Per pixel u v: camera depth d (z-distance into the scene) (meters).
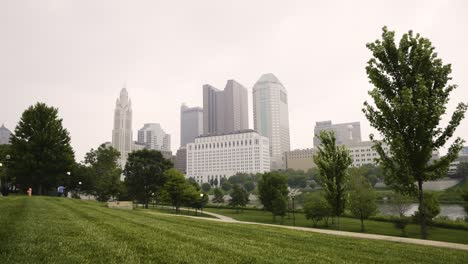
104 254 9.23
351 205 40.72
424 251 13.96
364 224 48.22
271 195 57.19
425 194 42.25
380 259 11.65
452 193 111.56
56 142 60.97
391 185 19.25
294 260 10.44
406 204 43.97
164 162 83.69
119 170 90.62
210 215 66.94
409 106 16.69
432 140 17.34
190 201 66.31
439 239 33.94
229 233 16.38
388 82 18.98
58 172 61.81
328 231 23.08
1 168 58.62
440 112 16.69
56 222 15.02
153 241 11.78
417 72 18.09
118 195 82.94
